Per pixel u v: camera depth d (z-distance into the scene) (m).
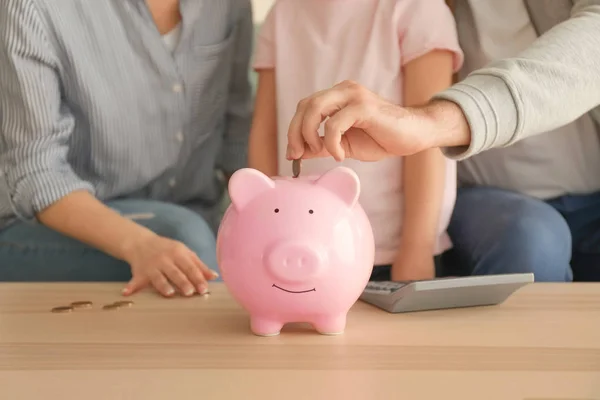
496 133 0.68
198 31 1.17
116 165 1.16
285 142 1.08
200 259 0.95
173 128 1.18
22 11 1.03
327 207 0.59
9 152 1.04
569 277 1.02
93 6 1.09
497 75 0.70
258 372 0.52
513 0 1.10
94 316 0.69
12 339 0.61
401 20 1.04
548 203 1.13
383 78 1.04
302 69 1.09
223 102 1.25
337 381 0.50
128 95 1.13
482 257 1.04
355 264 0.59
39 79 1.04
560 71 0.72
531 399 0.46
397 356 0.55
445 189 1.06
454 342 0.59
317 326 0.62
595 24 0.78
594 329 0.62
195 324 0.66
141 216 1.05
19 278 1.07
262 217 0.59
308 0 1.10
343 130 0.61
